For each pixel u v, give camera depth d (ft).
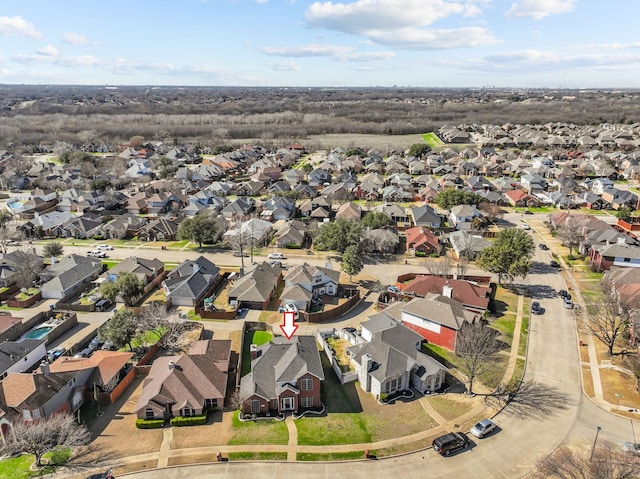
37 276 271.08
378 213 355.97
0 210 406.41
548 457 140.36
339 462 140.26
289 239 335.67
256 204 451.53
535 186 487.61
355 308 245.04
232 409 165.68
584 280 277.23
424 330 211.82
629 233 353.92
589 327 209.46
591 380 181.37
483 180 501.15
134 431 153.58
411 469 137.80
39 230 358.23
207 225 332.19
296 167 631.97
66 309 241.96
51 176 523.70
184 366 172.04
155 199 428.97
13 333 211.20
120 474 134.82
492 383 179.73
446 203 408.46
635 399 169.89
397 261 310.04
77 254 308.19
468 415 162.20
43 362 186.91
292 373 164.45
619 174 558.15
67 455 141.28
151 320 206.49
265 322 226.38
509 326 221.87
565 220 360.07
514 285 268.82
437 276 253.44
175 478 133.80
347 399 171.53
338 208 433.48
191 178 535.60
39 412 149.48
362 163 635.66
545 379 182.09
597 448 144.36
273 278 264.93
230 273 285.64
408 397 172.04
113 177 534.37
